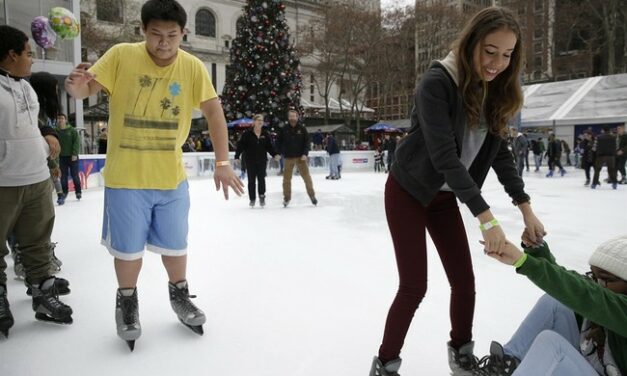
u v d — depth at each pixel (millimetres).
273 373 1776
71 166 7188
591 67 34375
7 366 1821
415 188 1550
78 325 2246
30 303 2574
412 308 1560
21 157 2189
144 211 1993
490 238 1258
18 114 2195
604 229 4809
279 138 6586
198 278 3010
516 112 1524
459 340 1721
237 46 16344
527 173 14891
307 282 2924
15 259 2980
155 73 1940
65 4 10039
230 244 4059
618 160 10766
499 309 2457
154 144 1974
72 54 10266
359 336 2115
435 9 28016
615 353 1179
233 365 1840
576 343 1397
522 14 31609
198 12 41625
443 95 1443
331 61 31797
